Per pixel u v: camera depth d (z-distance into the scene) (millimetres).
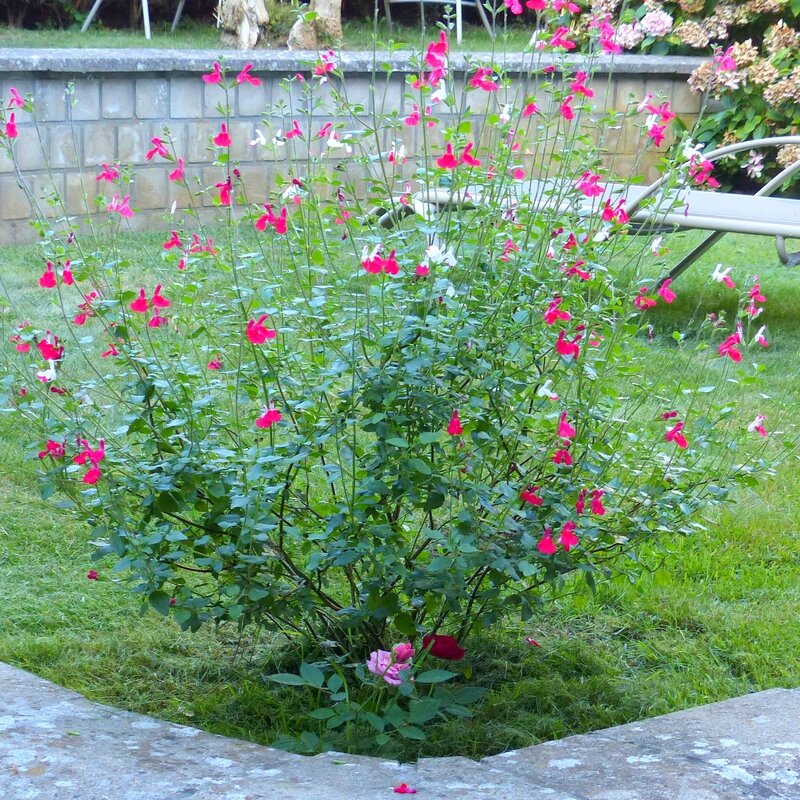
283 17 8477
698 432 2258
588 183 2170
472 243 2107
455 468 1990
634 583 2420
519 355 2043
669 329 4938
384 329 1978
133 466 1981
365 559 1883
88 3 9852
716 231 4855
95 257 2068
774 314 5297
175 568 2021
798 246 6887
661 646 2385
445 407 1905
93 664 2254
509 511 1889
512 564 1896
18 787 1312
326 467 1936
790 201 5316
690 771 1426
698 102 8133
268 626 2021
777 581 2688
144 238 5953
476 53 7109
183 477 1892
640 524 2104
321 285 2148
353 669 2119
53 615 2441
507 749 1930
